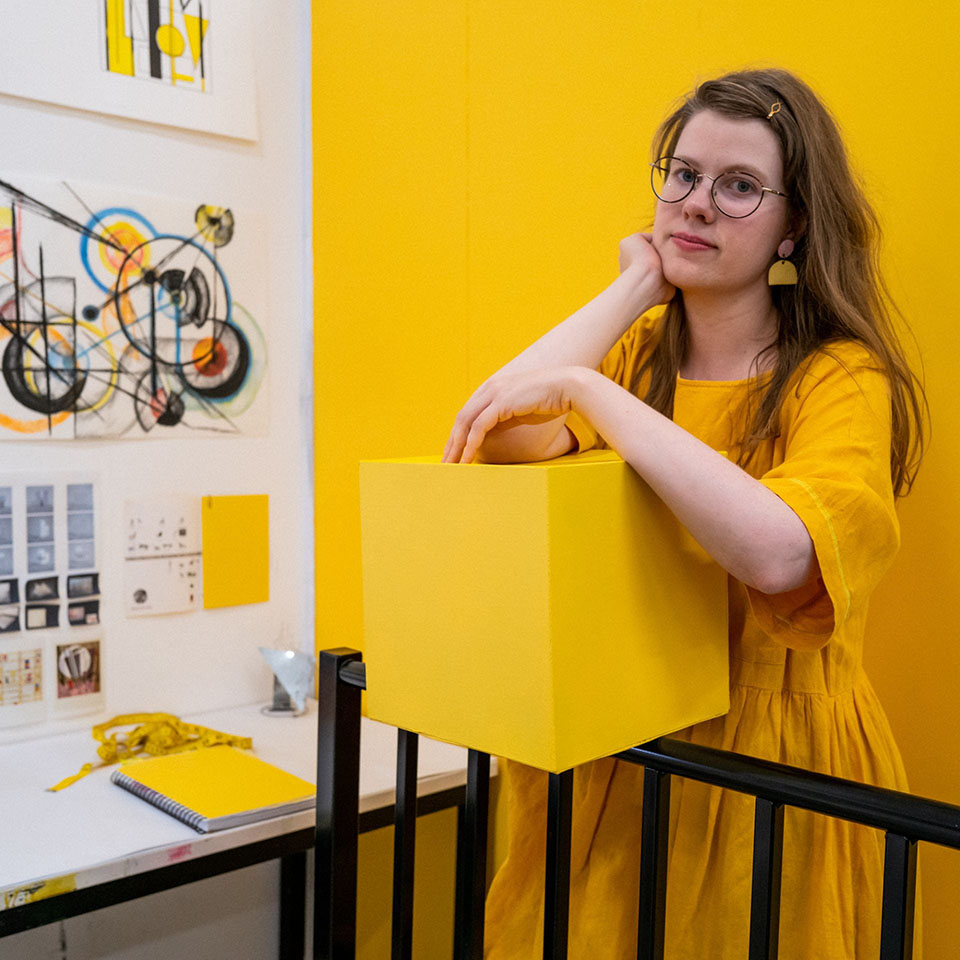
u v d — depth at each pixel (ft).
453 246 5.57
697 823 3.20
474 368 5.48
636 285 3.22
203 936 6.03
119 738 5.71
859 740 3.17
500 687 2.52
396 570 2.78
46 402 5.63
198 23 6.14
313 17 6.56
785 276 3.11
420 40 5.72
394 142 5.94
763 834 2.58
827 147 3.05
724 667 3.01
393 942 3.34
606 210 4.71
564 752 2.42
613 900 3.32
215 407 6.34
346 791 3.45
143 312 5.99
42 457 5.65
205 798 4.66
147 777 4.94
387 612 2.82
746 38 4.15
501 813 5.34
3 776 5.10
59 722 5.77
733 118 2.98
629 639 2.61
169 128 6.07
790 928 3.09
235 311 6.41
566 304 4.94
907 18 3.66
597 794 3.37
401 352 5.97
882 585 3.89
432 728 2.71
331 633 6.64
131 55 5.87
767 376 3.18
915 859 2.37
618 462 2.56
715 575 2.95
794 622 2.77
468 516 2.55
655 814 2.76
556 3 4.92
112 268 5.86
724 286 3.13
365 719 6.17
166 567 6.16
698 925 3.19
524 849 3.59
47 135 5.60
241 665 6.55
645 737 2.69
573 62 4.85
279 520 6.72
